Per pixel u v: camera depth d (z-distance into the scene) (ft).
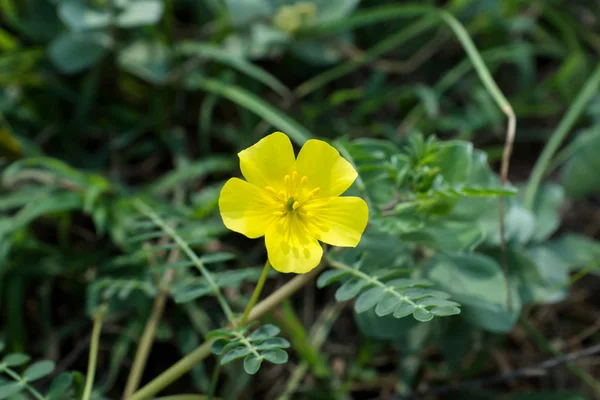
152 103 1.42
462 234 1.09
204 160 1.36
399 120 1.48
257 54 1.42
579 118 1.49
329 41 1.45
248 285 1.28
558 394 1.22
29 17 1.43
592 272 1.34
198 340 1.23
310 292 1.29
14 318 1.22
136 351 1.23
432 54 1.56
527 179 1.44
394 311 0.97
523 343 1.29
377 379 1.25
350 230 0.99
